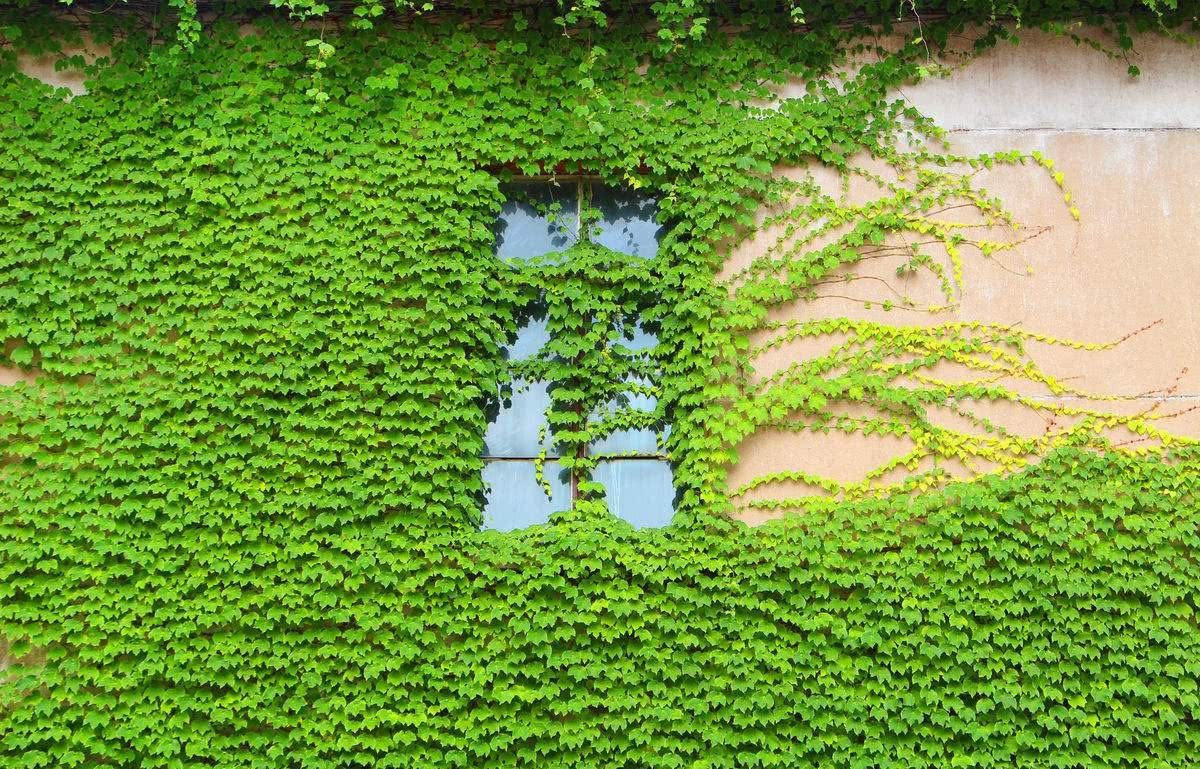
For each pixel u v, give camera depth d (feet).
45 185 23.03
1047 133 24.54
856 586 21.97
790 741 21.30
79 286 22.68
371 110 23.97
